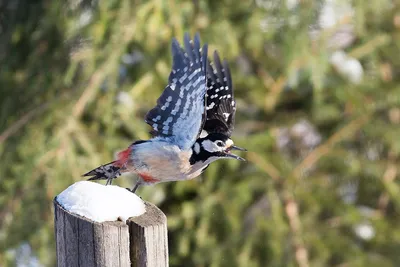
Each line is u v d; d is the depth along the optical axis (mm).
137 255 5746
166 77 11844
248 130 13406
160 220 5797
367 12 12992
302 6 11875
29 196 11008
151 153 7641
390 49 13562
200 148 7781
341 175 13305
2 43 12539
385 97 13195
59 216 5773
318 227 12609
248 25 12188
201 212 12094
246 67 13648
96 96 11523
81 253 5645
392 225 13445
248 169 12711
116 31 11047
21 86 11977
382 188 13336
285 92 13516
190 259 12320
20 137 11273
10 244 11125
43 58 11914
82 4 11969
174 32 11312
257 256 12102
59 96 11320
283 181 12586
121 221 5723
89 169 11047
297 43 11883
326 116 13258
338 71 13172
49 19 11891
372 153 13727
